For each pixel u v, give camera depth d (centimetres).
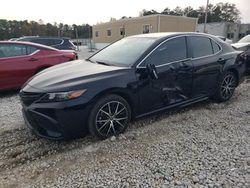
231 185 258
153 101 400
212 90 494
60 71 383
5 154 331
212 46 488
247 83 713
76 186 263
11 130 402
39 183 271
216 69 483
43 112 323
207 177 271
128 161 306
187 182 263
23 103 349
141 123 422
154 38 426
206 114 460
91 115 340
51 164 307
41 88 332
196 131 388
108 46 486
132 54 402
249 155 314
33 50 624
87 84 335
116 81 354
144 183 264
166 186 258
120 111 368
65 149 343
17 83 602
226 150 327
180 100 438
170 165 295
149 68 384
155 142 353
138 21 3231
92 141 361
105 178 275
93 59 448
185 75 429
